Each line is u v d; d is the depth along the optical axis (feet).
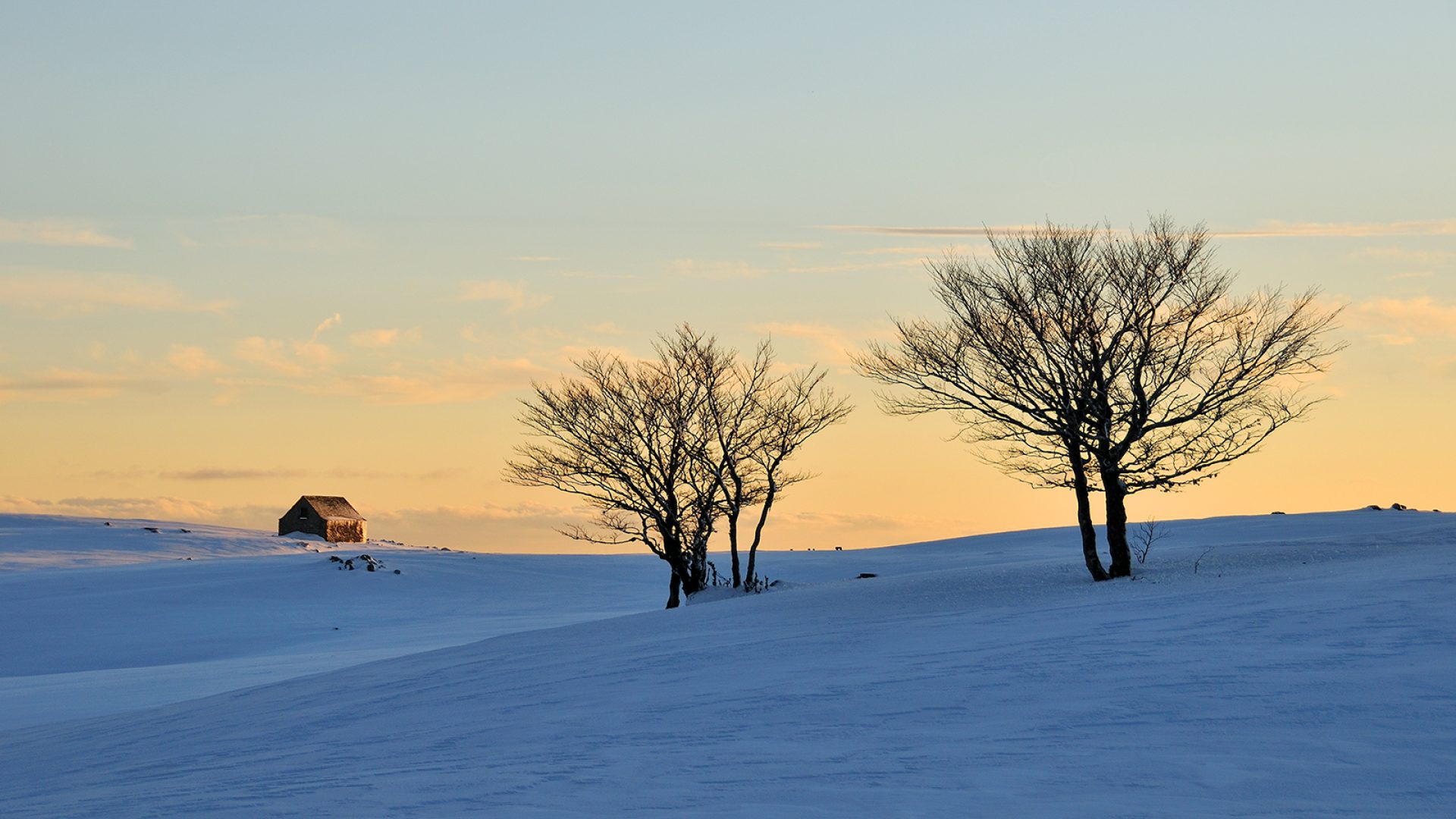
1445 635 48.88
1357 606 59.06
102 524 454.40
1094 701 43.78
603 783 36.45
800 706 48.88
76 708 103.04
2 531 421.59
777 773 36.37
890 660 60.34
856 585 115.24
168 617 212.64
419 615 214.69
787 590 126.00
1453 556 84.64
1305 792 30.53
